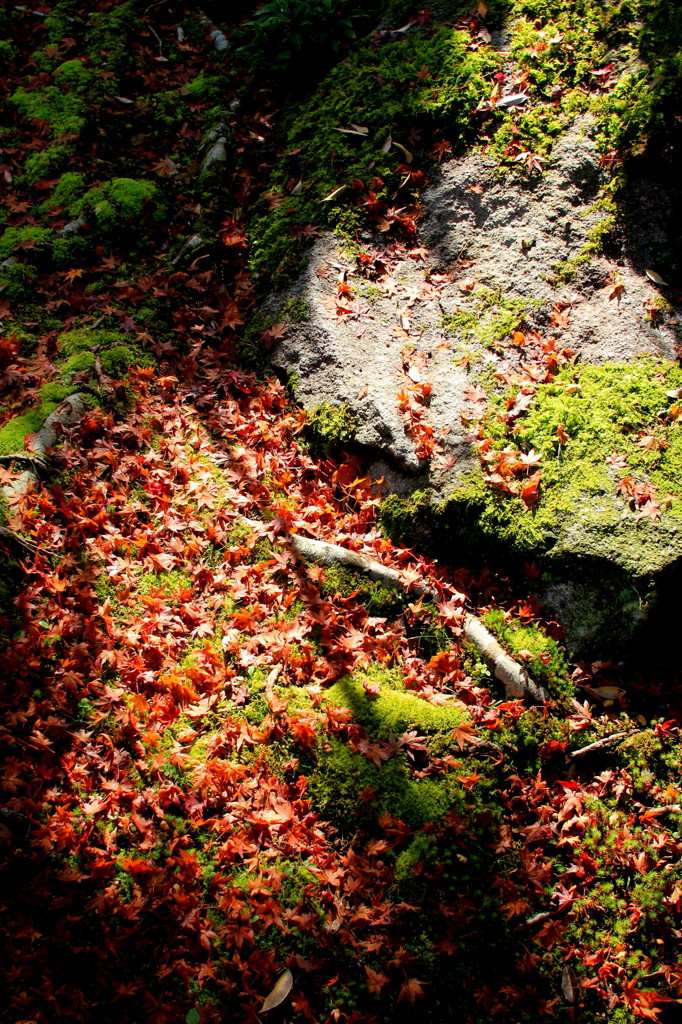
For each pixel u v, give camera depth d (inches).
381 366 136.1
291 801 119.3
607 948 117.0
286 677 124.0
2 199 147.8
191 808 117.8
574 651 126.6
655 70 141.5
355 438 134.7
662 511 127.0
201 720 121.5
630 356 134.4
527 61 144.8
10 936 112.7
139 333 139.8
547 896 118.0
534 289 137.7
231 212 148.6
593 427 130.5
